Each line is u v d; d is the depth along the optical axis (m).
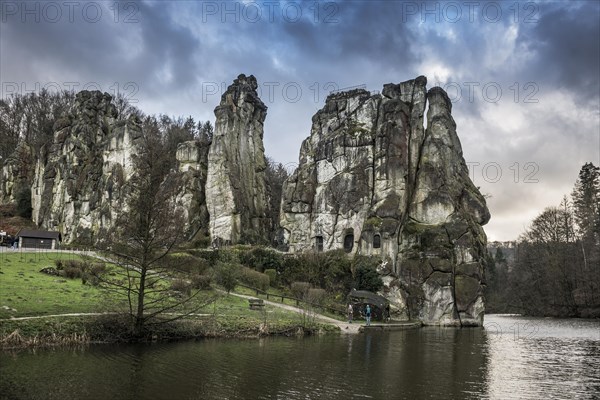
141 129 95.06
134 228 34.56
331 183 82.62
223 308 46.00
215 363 27.30
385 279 69.75
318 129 90.00
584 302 92.38
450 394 22.55
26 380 22.05
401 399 21.31
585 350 38.94
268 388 22.36
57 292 40.97
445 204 74.62
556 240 101.69
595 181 109.31
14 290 39.59
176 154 91.94
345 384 23.73
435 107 83.62
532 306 102.06
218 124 89.12
